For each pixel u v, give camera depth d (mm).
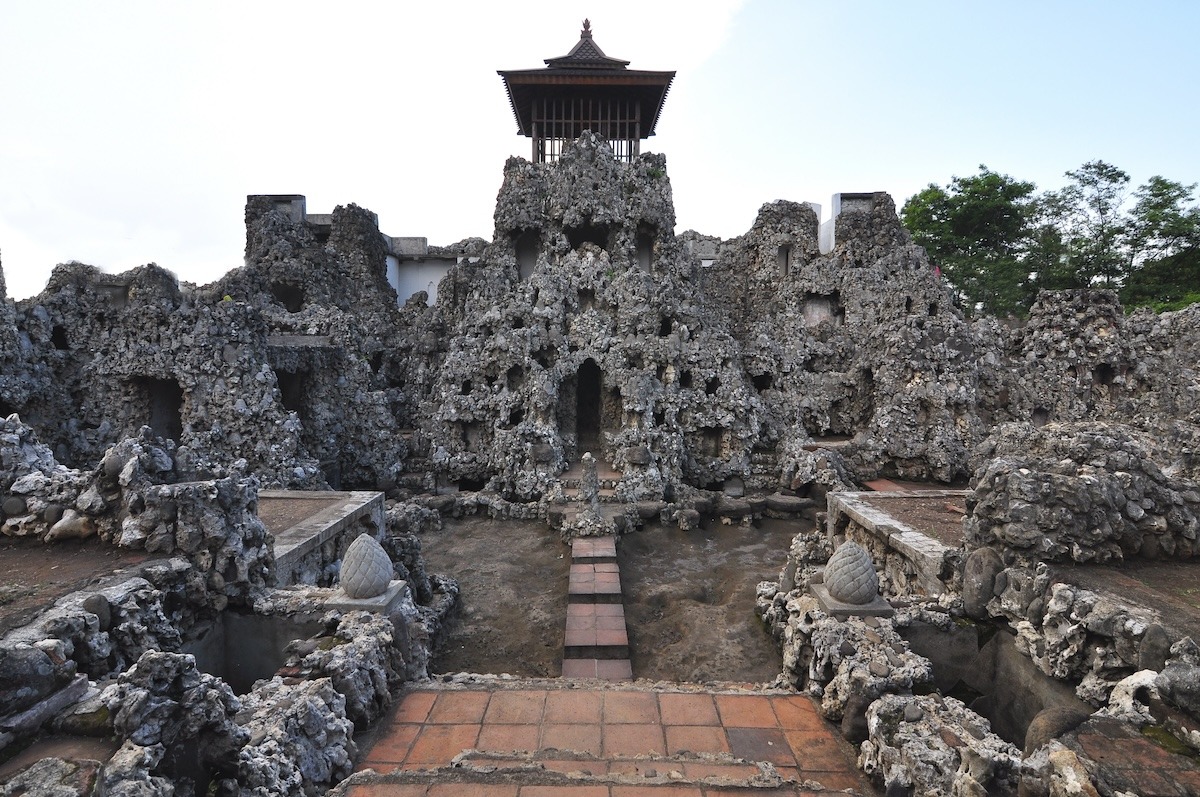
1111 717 5832
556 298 27172
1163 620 7148
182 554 8898
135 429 23922
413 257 41625
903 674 7594
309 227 35375
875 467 26203
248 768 5660
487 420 26578
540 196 29250
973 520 9867
